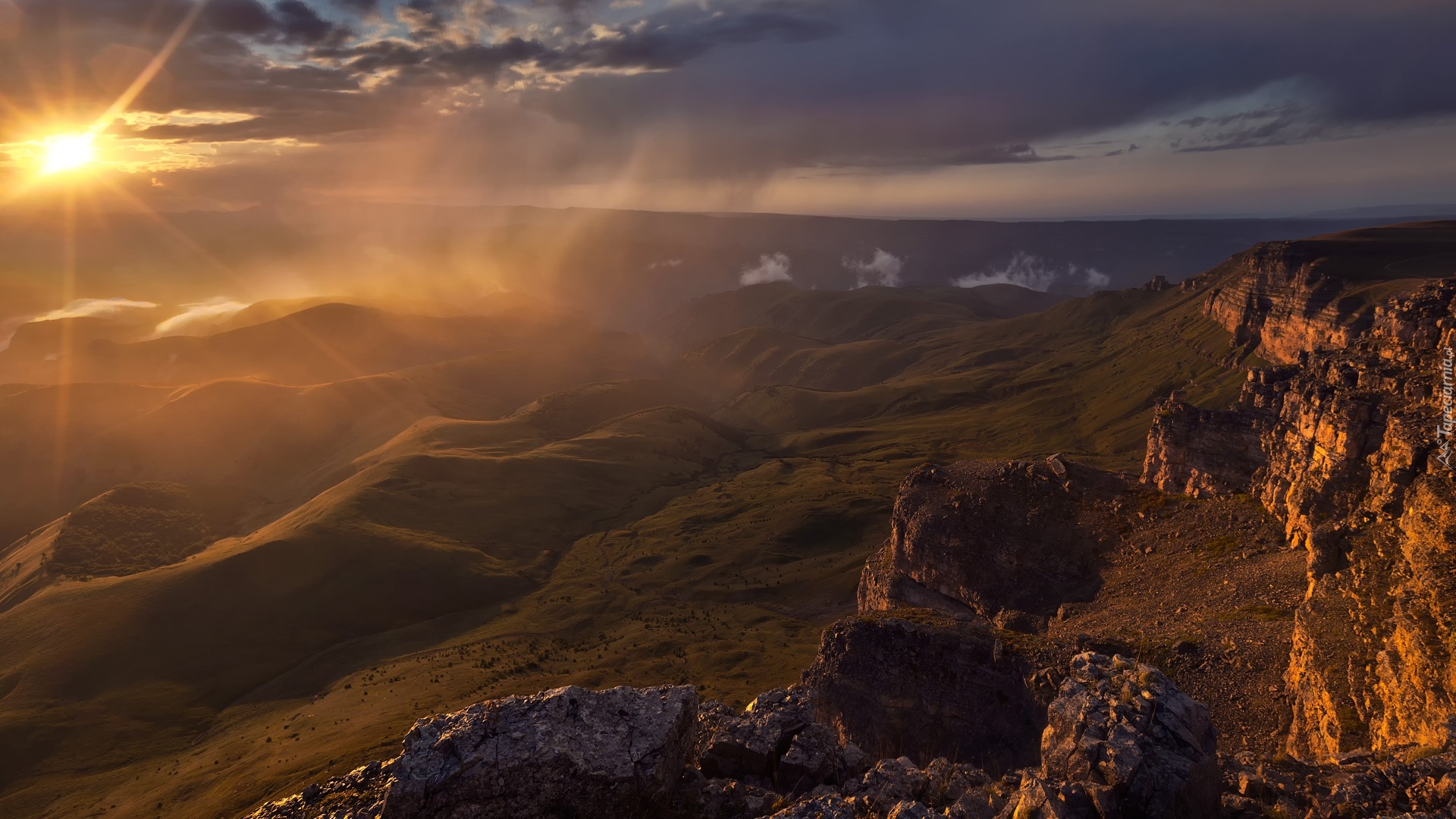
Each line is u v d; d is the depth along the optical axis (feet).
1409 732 109.09
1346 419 217.56
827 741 85.97
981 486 334.03
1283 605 200.03
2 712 568.00
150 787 460.96
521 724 71.20
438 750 68.03
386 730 427.33
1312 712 139.64
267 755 448.65
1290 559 225.56
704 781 78.02
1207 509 283.79
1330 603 158.30
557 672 537.24
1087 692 74.49
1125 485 325.21
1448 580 123.54
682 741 76.74
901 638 213.87
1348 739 122.62
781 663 504.02
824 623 615.98
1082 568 283.38
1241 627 193.06
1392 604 142.72
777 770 83.51
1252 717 162.09
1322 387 242.37
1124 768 63.46
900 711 205.98
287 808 72.08
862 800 71.61
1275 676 169.17
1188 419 328.08
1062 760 68.69
